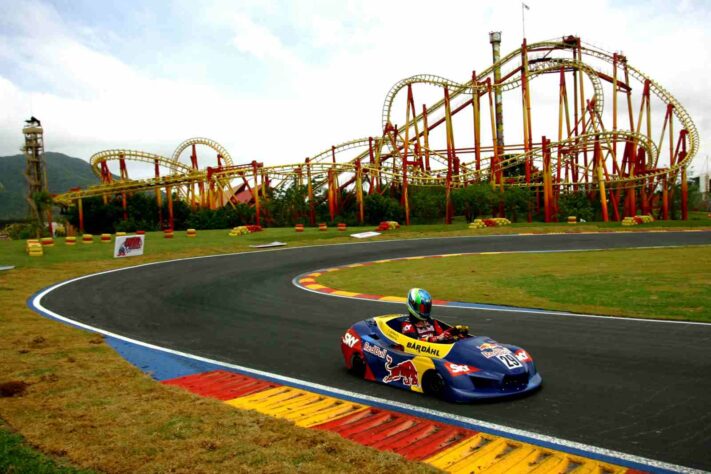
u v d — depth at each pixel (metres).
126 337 14.73
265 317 17.36
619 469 6.01
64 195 80.81
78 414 7.90
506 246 44.84
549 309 17.20
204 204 93.69
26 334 14.55
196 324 16.55
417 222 82.56
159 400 8.73
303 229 64.00
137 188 79.06
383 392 9.37
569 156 79.31
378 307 18.83
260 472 5.74
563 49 79.31
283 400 9.06
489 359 8.72
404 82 79.62
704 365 10.10
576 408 8.07
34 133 101.38
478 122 81.12
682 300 17.69
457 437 7.08
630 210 77.25
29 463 5.96
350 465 5.93
